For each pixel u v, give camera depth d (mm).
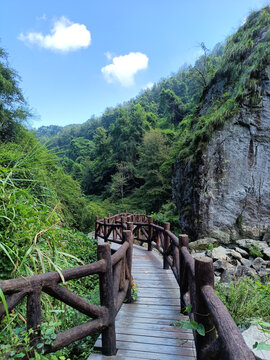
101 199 29641
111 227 7293
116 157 30688
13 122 7574
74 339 1600
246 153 7738
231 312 2598
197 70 14406
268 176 7508
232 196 7781
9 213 1928
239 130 7828
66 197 8820
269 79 7594
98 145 35188
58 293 1510
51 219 2342
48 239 2242
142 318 2713
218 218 7828
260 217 7520
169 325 2547
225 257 5922
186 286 2646
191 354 2057
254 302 2592
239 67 9586
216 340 1061
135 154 28500
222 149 7938
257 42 9070
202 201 7957
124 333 2402
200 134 8539
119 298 2361
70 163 39781
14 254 1836
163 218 14555
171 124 30516
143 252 6312
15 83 8148
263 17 9398
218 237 7742
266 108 7570
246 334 2178
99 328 1840
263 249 6523
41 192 3430
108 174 31812
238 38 10383
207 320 1406
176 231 12719
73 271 1618
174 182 10875
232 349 833
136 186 27094
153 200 20703
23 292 1296
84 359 2184
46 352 1413
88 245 6172
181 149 10789
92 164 35094
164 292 3506
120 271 2395
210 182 7969
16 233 1919
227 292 2949
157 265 5004
